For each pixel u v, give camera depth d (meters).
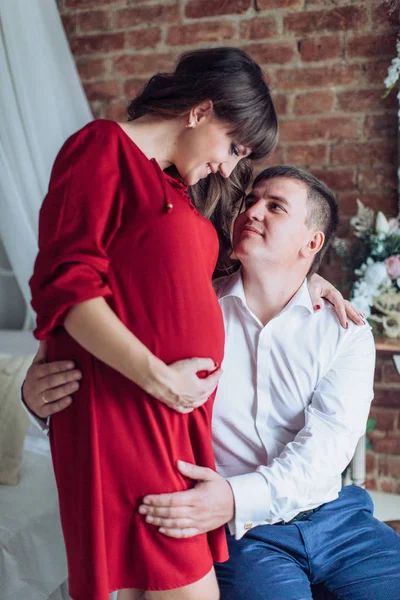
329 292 1.56
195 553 1.12
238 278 1.54
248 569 1.34
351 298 2.38
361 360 1.51
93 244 1.02
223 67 1.15
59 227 1.03
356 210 2.53
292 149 2.58
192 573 1.11
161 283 1.08
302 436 1.44
